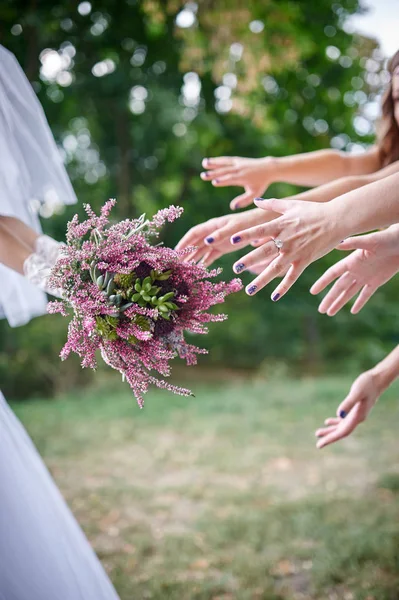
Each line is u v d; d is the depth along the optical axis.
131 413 7.76
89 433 6.71
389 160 2.42
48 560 1.50
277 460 5.57
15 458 1.59
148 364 1.60
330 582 3.04
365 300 1.96
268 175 2.42
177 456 5.77
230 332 15.20
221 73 6.54
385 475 4.82
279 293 1.56
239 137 10.22
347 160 2.44
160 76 8.06
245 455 5.75
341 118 8.95
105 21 6.73
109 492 4.64
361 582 3.01
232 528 3.74
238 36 6.23
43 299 2.29
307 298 11.73
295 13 6.89
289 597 2.97
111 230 1.63
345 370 13.12
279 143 10.12
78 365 9.86
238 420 7.35
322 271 11.55
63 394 9.36
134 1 6.54
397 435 6.39
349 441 6.18
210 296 1.62
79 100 9.25
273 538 3.61
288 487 4.75
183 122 10.20
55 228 10.32
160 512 4.21
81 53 7.18
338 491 4.56
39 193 2.06
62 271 1.59
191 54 6.47
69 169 11.83
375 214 1.52
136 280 1.55
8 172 1.79
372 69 6.51
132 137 10.49
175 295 1.60
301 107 8.45
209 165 2.45
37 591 1.46
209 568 3.28
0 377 9.25
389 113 2.33
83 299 1.56
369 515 3.95
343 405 2.13
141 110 10.34
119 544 3.66
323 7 7.38
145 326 1.55
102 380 9.93
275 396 8.87
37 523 1.53
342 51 7.71
